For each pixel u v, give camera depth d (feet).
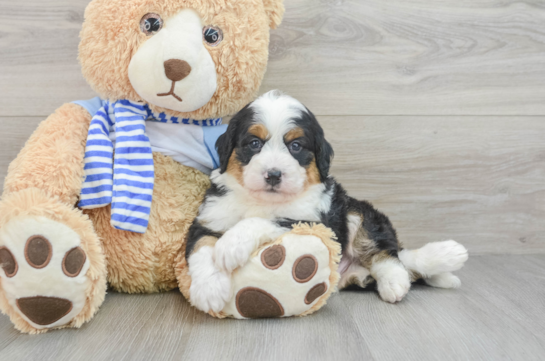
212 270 5.05
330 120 8.14
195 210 6.16
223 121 7.57
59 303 4.75
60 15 7.50
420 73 8.14
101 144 5.68
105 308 5.58
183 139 6.32
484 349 4.60
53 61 7.61
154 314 5.39
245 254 4.94
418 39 8.07
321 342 4.67
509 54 8.25
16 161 5.53
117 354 4.36
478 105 8.31
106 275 5.56
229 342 4.63
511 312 5.68
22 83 7.61
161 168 6.12
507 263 8.11
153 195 5.94
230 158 5.85
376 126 8.21
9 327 5.06
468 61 8.20
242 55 5.95
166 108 6.07
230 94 6.14
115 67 5.74
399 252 6.95
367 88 8.11
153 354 4.36
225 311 5.19
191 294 5.08
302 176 5.57
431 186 8.43
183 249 5.95
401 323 5.24
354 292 6.52
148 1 5.56
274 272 4.94
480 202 8.55
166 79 5.52
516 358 4.44
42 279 4.61
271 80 7.97
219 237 5.61
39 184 5.15
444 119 8.29
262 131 5.55
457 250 6.58
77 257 4.82
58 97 7.70
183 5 5.65
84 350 4.44
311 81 8.01
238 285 5.02
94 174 5.55
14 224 4.60
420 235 8.53
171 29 5.59
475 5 8.05
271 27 6.72
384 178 8.34
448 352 4.52
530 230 8.64
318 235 5.11
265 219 5.40
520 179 8.56
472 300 6.14
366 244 6.77
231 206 5.77
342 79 8.05
